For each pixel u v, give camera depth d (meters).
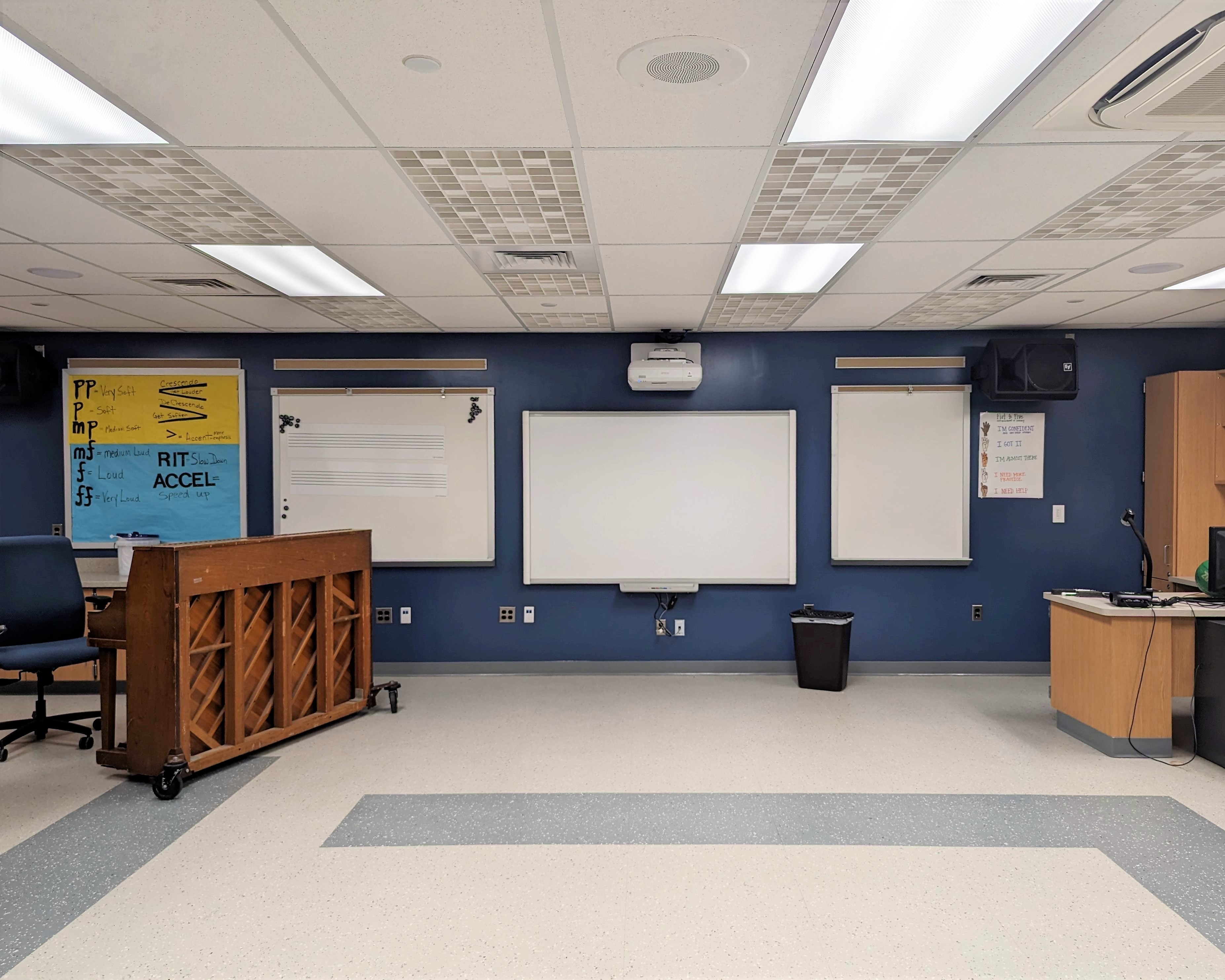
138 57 1.78
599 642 5.16
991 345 4.82
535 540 5.12
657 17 1.63
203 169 2.41
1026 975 1.94
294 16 1.62
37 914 2.23
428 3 1.57
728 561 5.11
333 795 3.11
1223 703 3.35
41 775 3.35
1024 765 3.42
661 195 2.64
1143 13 1.61
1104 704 3.59
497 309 4.39
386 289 3.92
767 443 5.10
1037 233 3.05
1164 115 1.88
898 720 4.11
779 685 4.85
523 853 2.61
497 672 5.14
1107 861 2.53
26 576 3.78
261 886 2.39
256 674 3.60
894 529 5.09
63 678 4.74
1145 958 2.01
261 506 5.12
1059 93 1.95
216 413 5.09
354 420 5.11
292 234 3.04
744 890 2.36
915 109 2.03
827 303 4.26
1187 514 4.72
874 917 2.21
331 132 2.16
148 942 2.09
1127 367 5.04
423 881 2.42
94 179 2.49
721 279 3.74
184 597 3.14
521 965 2.00
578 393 5.15
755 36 1.70
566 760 3.52
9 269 3.53
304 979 1.94
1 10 1.59
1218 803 2.99
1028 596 5.09
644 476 5.12
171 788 3.04
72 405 5.05
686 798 3.07
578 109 2.04
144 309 4.35
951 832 2.75
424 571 5.15
